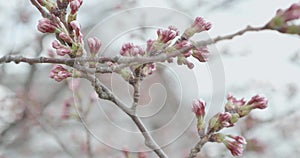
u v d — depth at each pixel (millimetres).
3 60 2480
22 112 6176
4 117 6207
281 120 6691
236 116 2805
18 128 6199
